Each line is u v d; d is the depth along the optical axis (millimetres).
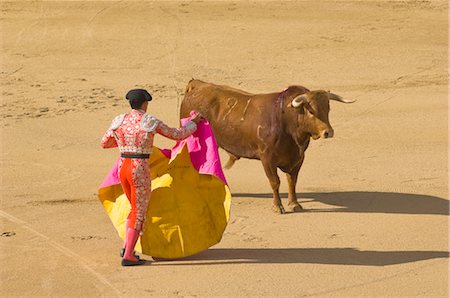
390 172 30797
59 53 60125
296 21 69812
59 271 20406
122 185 20734
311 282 19469
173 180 21672
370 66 56188
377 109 43719
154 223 21203
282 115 24938
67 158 33844
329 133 23875
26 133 38938
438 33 66875
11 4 74500
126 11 72188
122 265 20719
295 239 22875
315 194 27812
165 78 53000
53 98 47469
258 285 19312
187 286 19312
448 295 18641
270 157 25312
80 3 74812
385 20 70875
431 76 53156
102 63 57281
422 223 24234
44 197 27594
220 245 22438
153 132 20219
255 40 63469
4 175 30828
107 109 44719
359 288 19062
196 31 66000
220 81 52250
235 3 75500
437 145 35469
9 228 24016
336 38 64500
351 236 23078
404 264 20688
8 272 20344
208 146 21375
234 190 28547
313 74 53906
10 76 53562
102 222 24672
